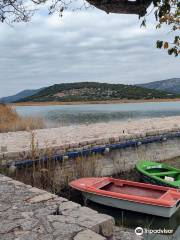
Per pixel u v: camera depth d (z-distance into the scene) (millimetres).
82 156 14180
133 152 18156
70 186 12328
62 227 5672
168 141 20859
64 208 6590
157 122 28375
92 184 11844
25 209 6555
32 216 6176
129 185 12047
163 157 20359
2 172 12469
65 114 58750
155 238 9461
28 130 23234
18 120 26859
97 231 5797
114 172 16688
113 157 16875
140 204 10648
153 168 15617
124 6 3941
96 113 61156
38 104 127562
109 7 3953
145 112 61438
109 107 91062
